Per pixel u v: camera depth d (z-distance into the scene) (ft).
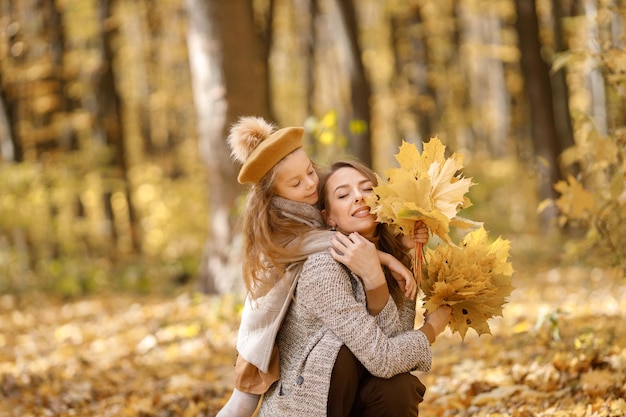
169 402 19.47
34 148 62.34
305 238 11.23
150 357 26.43
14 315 40.78
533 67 62.03
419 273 11.36
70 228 56.85
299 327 11.23
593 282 31.76
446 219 10.75
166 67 89.97
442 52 84.58
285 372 11.30
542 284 36.24
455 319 11.70
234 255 35.55
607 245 16.99
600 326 19.70
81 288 50.19
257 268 11.41
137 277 52.44
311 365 10.85
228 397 19.20
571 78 76.23
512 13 78.79
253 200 11.49
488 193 81.51
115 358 26.89
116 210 76.02
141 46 87.25
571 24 35.88
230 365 23.65
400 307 11.68
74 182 58.95
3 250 51.34
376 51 86.74
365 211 11.50
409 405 11.05
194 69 36.99
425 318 11.76
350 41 58.65
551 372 16.80
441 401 16.92
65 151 63.57
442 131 89.04
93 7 67.67
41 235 54.80
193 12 36.63
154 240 68.03
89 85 68.85
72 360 26.94
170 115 101.60
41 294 48.11
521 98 91.40
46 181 56.75
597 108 52.60
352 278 11.23
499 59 89.56
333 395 10.87
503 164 84.84
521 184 78.95
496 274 11.57
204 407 18.62
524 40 62.44
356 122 29.14
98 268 53.57
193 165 84.28
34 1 62.18
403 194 11.03
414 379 11.23
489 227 70.79
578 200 16.42
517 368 17.90
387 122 83.61
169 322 31.60
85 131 68.39
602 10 17.19
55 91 62.23
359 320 10.73
